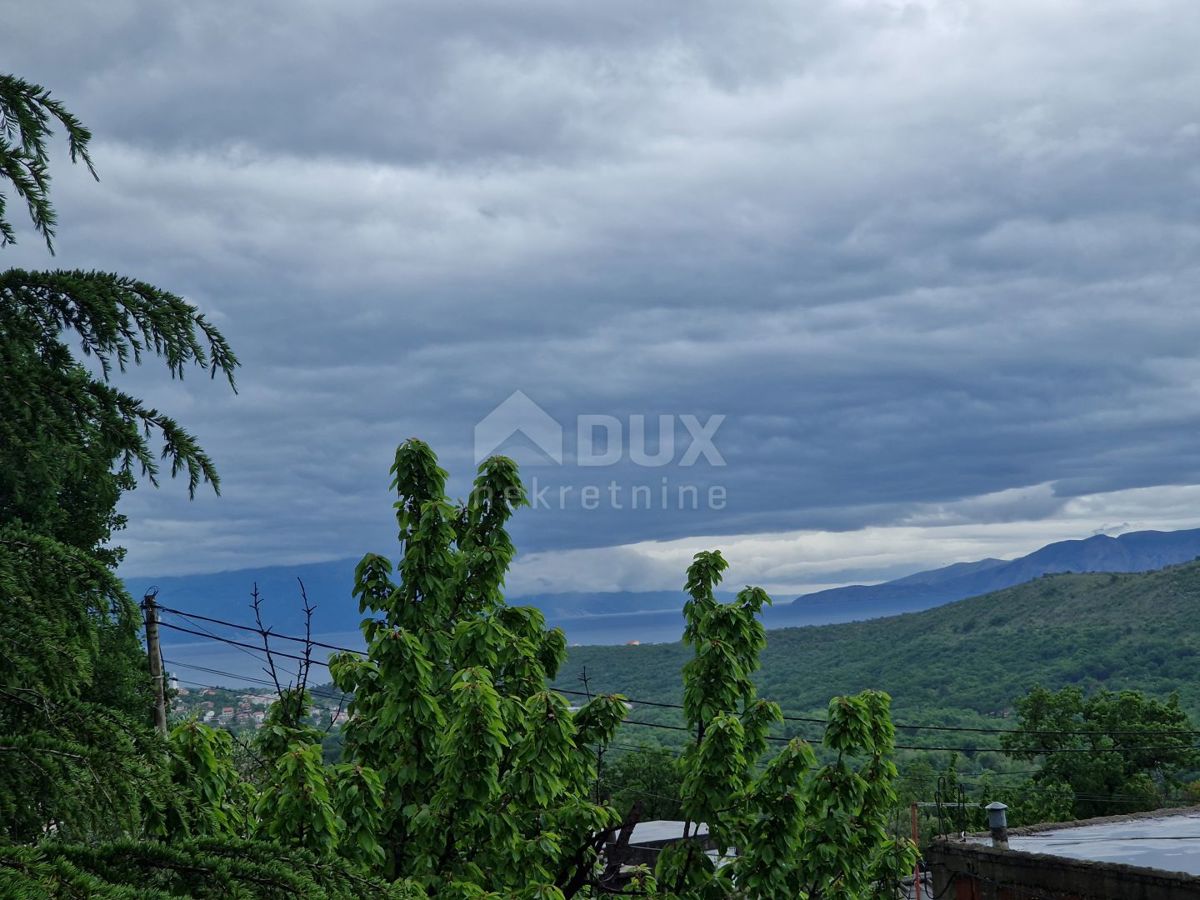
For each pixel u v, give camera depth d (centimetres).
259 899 353
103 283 402
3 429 375
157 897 316
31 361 394
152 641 1448
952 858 1922
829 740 995
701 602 1058
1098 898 1605
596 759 985
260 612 909
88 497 1841
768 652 17350
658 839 2455
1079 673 12938
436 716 866
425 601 944
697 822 969
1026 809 4269
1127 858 1706
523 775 836
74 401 386
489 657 912
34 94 389
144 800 380
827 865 969
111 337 397
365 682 916
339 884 376
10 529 386
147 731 390
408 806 855
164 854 350
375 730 873
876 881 1058
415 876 833
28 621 369
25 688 369
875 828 997
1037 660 14300
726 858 1042
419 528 939
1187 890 1471
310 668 920
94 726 376
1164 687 11950
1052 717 4472
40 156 390
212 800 772
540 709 848
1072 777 4359
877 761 1010
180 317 412
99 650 388
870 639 17438
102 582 387
